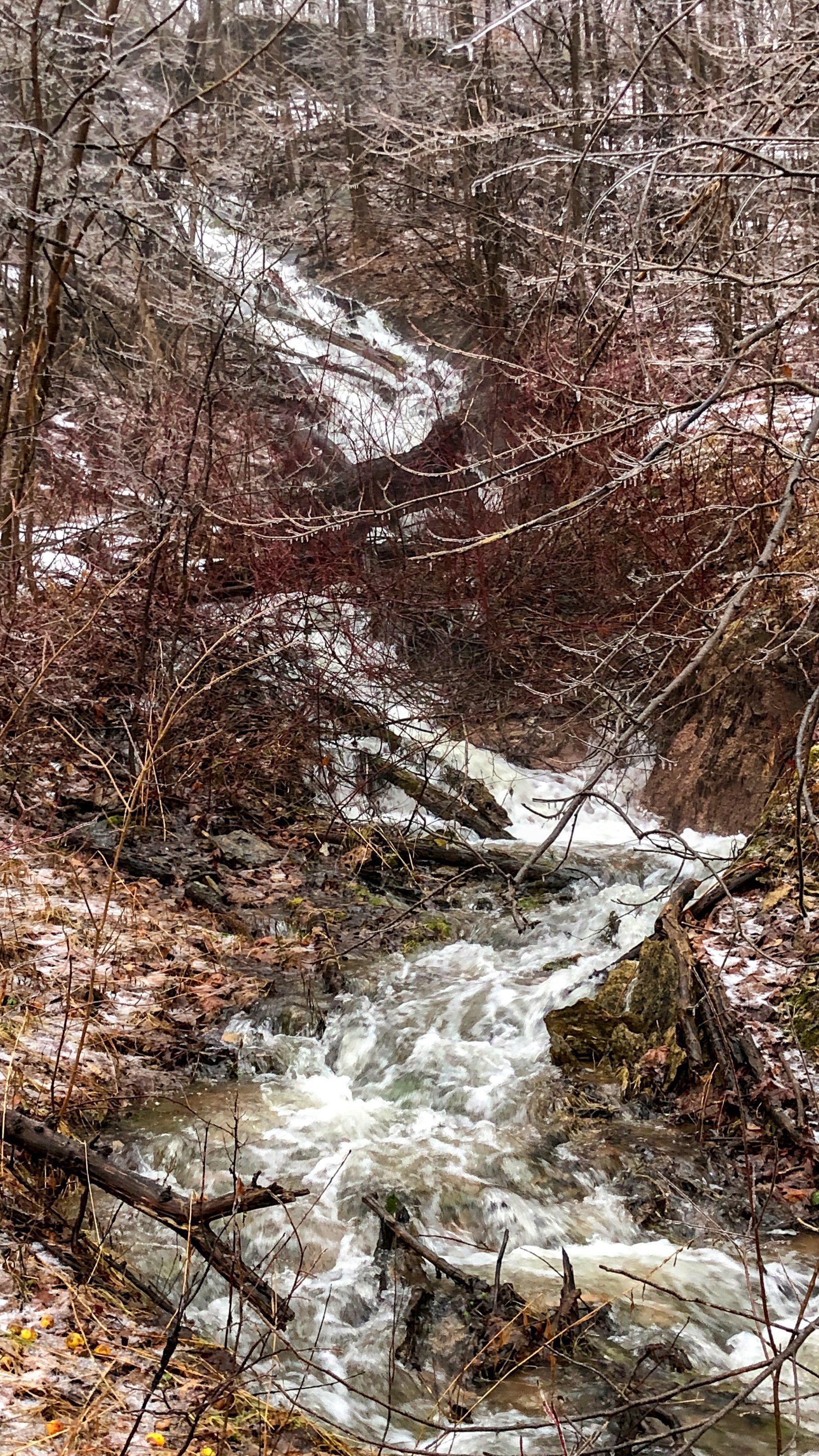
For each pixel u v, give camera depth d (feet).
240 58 72.18
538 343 37.19
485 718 35.53
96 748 30.19
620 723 14.24
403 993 23.24
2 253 36.70
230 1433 11.17
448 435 42.52
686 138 14.93
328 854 29.66
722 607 13.87
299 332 54.34
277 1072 20.80
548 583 35.35
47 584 33.55
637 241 14.51
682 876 27.09
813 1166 17.06
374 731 33.73
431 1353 13.87
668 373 28.68
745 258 21.47
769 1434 12.39
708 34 28.09
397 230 65.16
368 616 36.04
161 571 32.83
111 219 41.14
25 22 34.60
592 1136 18.34
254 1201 13.08
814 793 21.77
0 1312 12.01
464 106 50.65
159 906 25.61
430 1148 18.16
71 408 38.22
